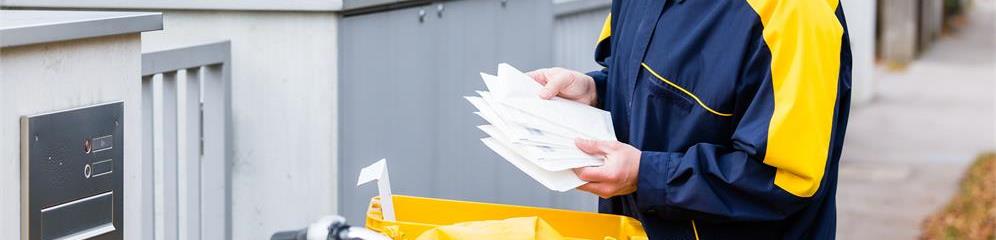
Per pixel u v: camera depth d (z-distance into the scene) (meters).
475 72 4.27
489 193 4.45
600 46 3.30
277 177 3.70
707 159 2.65
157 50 3.31
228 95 3.60
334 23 3.60
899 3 23.27
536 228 2.44
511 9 4.47
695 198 2.64
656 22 2.78
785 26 2.58
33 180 2.44
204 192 3.62
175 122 3.46
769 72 2.59
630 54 2.87
